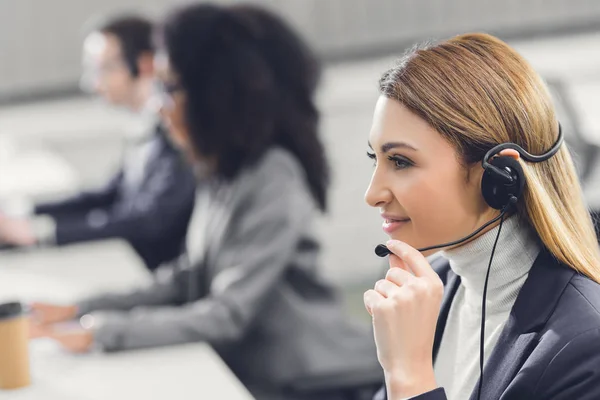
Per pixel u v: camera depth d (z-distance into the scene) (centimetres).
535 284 161
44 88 585
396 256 166
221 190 304
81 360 262
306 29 607
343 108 619
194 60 292
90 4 582
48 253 407
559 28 625
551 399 149
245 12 302
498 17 620
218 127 293
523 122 157
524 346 157
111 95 464
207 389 233
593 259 163
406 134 157
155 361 258
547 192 161
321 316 291
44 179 493
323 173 309
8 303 240
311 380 283
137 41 457
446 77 157
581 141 453
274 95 297
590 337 150
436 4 616
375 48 616
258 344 290
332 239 632
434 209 159
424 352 158
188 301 324
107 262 384
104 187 478
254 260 284
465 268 170
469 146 156
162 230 406
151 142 421
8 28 572
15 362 238
